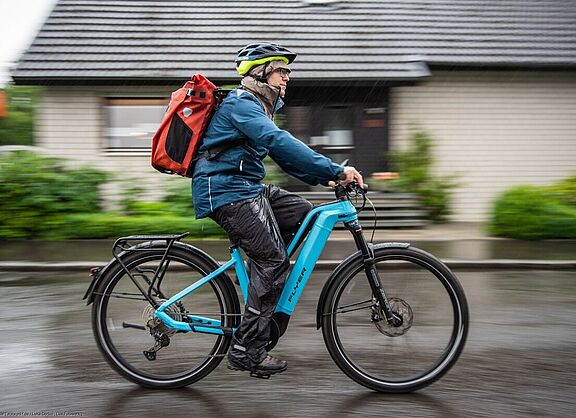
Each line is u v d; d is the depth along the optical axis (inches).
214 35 529.0
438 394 154.5
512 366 173.8
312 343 193.8
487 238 390.3
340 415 141.7
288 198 155.6
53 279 290.7
